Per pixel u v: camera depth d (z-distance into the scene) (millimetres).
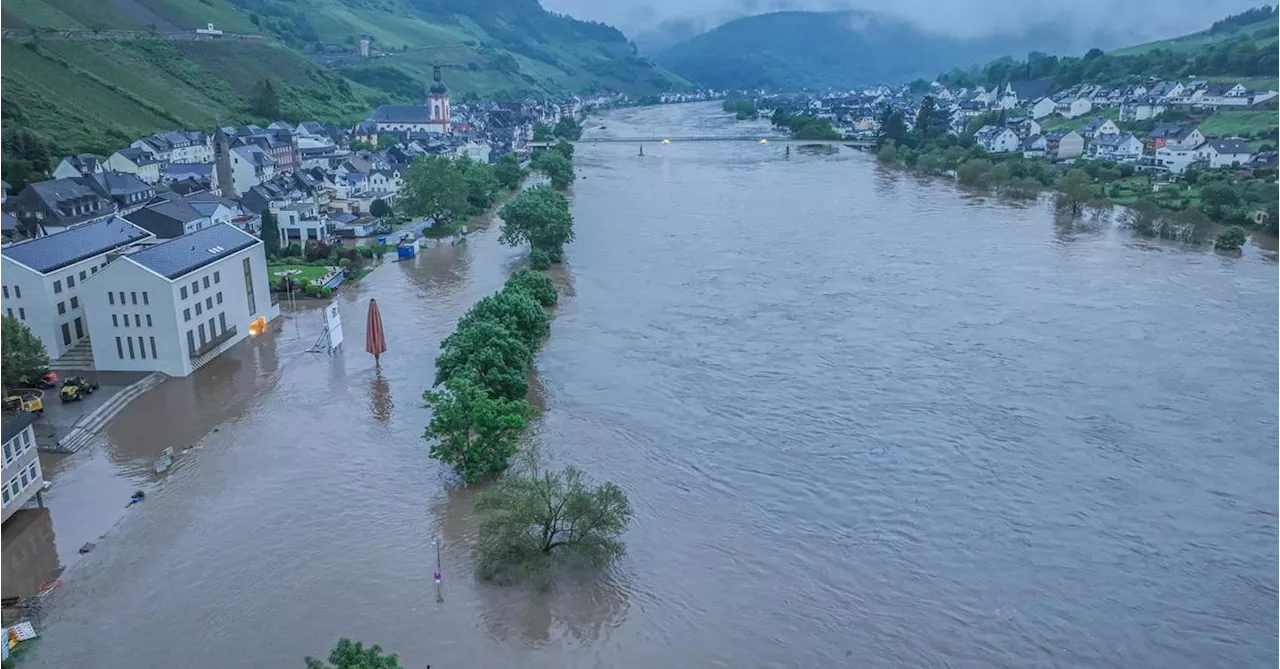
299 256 160750
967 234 184750
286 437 91062
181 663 58344
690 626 62906
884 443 90312
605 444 89562
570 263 160625
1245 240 175875
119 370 106938
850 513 77500
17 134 185125
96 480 82125
